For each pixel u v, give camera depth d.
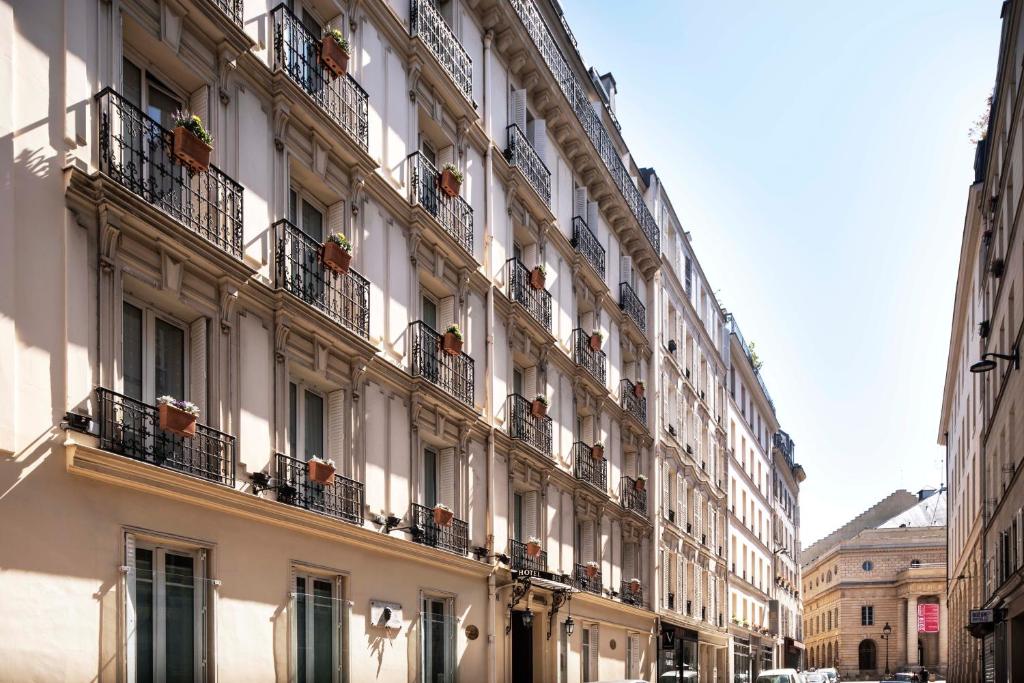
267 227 13.08
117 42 10.65
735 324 51.06
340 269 13.91
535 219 23.16
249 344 12.43
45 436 9.25
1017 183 21.98
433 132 18.53
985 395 30.94
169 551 10.91
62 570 9.32
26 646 8.86
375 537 14.59
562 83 25.14
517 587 19.61
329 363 14.11
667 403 34.38
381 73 16.45
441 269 17.97
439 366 17.36
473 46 20.42
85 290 9.89
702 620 38.22
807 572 112.19
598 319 27.59
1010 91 23.06
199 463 11.26
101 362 10.00
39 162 9.44
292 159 13.77
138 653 10.16
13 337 8.96
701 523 39.06
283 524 12.56
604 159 28.25
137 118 10.95
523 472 21.23
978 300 34.28
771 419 62.47
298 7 14.72
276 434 12.80
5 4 9.16
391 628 15.10
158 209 10.60
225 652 11.41
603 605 25.70
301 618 12.95
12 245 9.02
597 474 25.80
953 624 51.03
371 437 15.09
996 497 27.69
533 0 23.64
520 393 22.59
